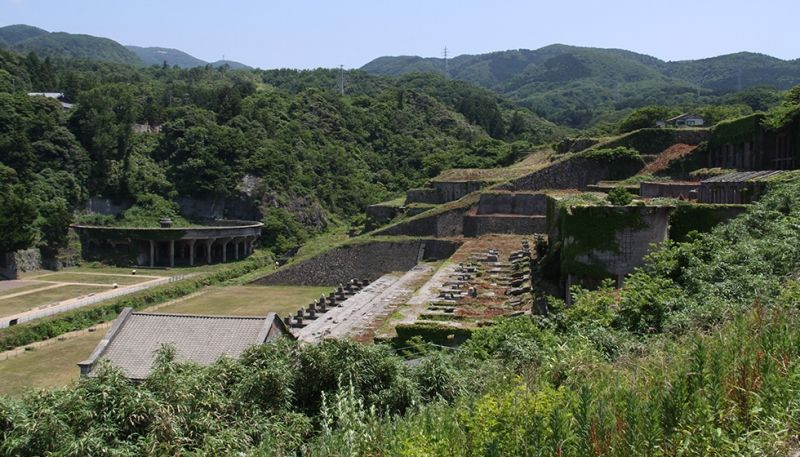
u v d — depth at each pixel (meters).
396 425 15.52
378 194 130.62
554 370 17.11
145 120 132.12
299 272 78.75
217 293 73.44
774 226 30.83
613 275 38.22
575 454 11.09
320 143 140.50
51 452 15.82
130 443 16.84
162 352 22.02
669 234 43.09
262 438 18.11
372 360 21.84
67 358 46.88
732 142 71.06
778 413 10.99
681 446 10.55
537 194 79.25
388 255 77.75
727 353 13.20
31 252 85.56
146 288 72.31
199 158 115.50
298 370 21.66
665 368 13.53
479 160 126.19
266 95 156.75
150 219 107.44
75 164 106.69
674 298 25.06
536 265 52.41
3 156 98.62
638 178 76.81
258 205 113.12
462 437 12.34
